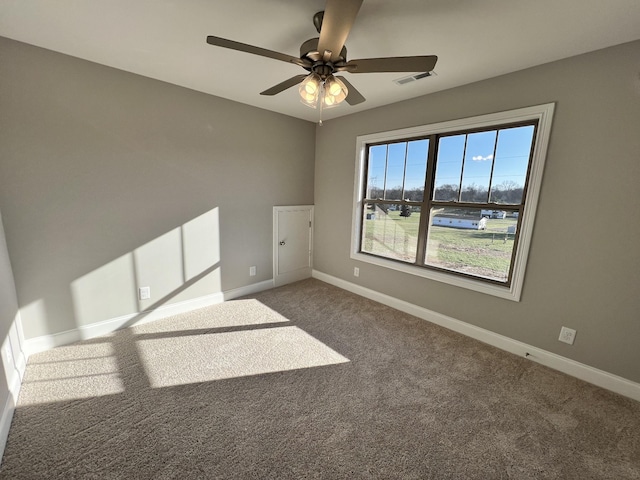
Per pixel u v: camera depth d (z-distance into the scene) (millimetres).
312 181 4055
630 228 1824
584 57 1889
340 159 3670
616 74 1789
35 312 2197
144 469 1347
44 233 2174
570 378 2088
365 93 2707
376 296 3465
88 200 2336
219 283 3301
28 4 1497
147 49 1994
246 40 1851
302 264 4168
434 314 2922
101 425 1588
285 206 3781
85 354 2242
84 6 1513
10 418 1585
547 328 2221
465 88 2471
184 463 1383
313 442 1518
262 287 3744
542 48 1844
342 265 3846
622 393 1929
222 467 1369
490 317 2531
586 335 2049
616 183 1847
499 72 2215
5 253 1914
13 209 2027
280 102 3125
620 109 1794
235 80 2531
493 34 1698
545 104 2061
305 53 1568
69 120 2176
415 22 1595
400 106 2961
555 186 2078
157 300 2842
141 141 2539
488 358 2324
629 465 1430
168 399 1799
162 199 2738
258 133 3355
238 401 1800
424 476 1351
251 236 3506
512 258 2404
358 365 2199
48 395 1799
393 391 1920
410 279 3105
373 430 1604
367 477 1338
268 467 1375
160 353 2293
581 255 2020
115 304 2588
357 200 3535
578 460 1451
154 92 2545
